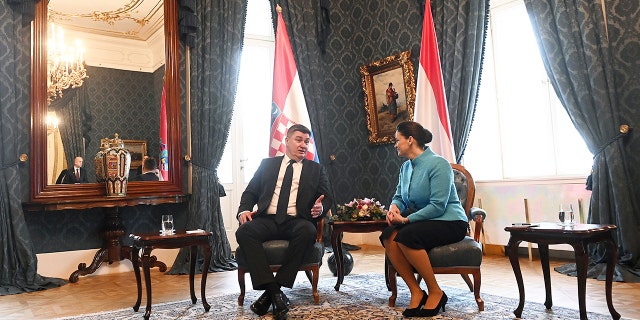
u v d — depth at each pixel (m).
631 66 4.07
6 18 4.44
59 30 4.77
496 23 5.44
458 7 5.20
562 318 2.66
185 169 5.38
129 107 5.04
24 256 4.27
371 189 6.37
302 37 6.09
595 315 2.70
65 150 4.67
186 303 3.36
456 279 3.92
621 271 3.73
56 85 4.69
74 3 4.88
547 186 4.70
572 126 4.83
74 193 4.66
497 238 5.09
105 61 4.97
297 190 3.39
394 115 6.07
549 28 4.45
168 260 5.25
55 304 3.54
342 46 6.61
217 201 5.22
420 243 2.82
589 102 4.19
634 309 2.83
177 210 5.37
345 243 6.15
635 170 4.03
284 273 2.99
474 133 5.57
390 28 6.21
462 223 2.96
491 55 5.44
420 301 2.86
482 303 2.88
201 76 5.32
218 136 5.30
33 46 4.59
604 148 4.10
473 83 5.11
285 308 2.80
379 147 6.29
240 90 6.18
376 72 6.28
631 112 4.06
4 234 4.22
